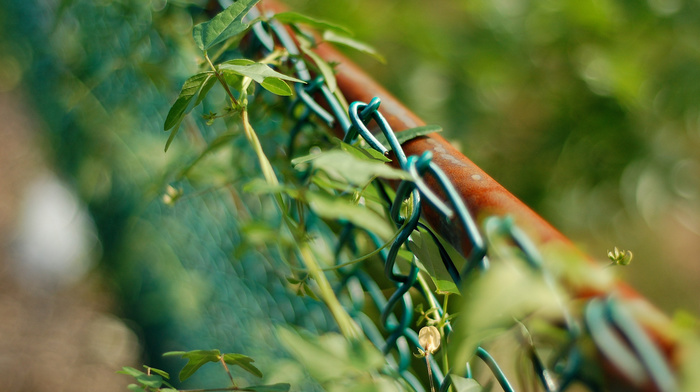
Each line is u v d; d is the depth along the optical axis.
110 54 1.37
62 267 2.67
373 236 0.89
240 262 1.15
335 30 0.88
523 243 0.64
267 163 0.83
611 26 2.02
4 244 2.81
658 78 2.07
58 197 2.87
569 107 2.05
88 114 1.53
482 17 2.08
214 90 1.08
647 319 0.61
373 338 0.95
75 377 2.33
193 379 1.31
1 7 2.26
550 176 1.98
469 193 0.71
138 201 1.42
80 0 1.48
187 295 1.33
